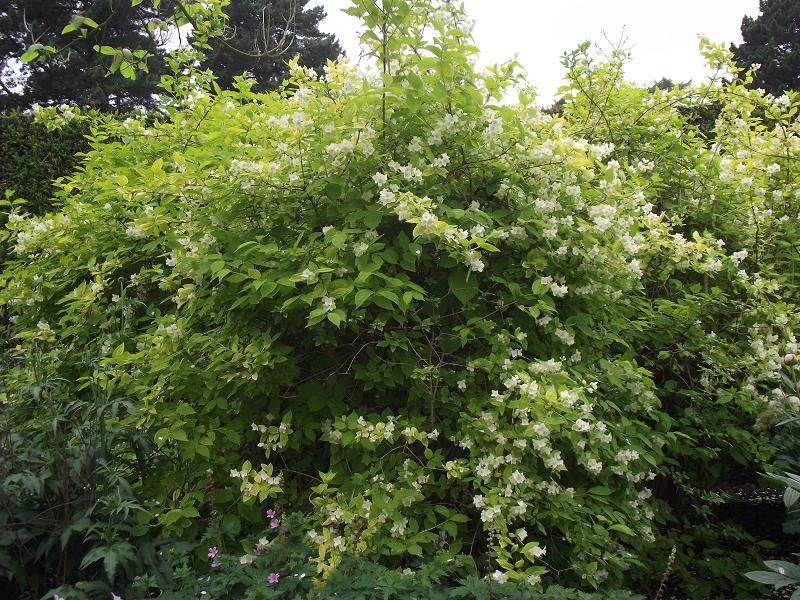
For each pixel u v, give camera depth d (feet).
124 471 9.00
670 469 12.69
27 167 26.53
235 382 9.39
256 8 59.31
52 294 13.43
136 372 9.45
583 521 8.64
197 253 9.87
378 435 8.59
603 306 10.94
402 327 9.35
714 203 14.80
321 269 8.30
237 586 7.75
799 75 74.43
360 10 9.16
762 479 12.11
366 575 7.33
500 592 7.07
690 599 11.61
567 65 15.19
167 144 14.42
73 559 8.33
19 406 9.86
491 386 9.59
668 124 15.69
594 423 9.20
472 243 9.20
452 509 8.98
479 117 9.52
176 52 16.42
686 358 12.86
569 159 9.79
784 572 7.68
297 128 9.34
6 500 8.09
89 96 57.00
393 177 9.25
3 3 58.44
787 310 12.76
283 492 9.28
